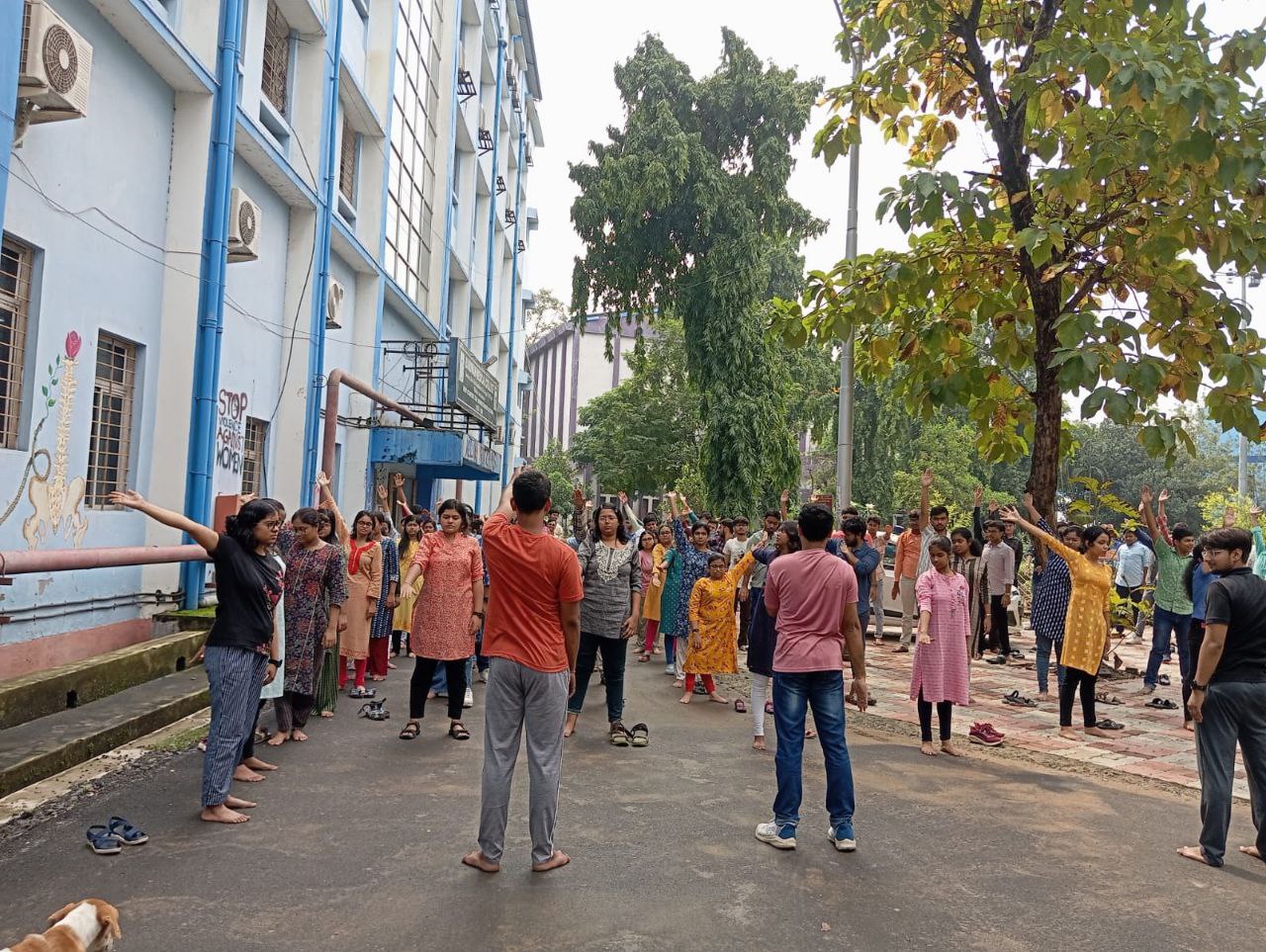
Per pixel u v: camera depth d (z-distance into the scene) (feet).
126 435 30.89
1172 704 33.35
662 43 88.02
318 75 45.50
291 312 45.11
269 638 18.29
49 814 17.56
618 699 26.00
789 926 13.53
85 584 28.04
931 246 27.48
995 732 26.71
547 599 15.71
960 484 112.78
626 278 87.40
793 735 17.31
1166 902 15.15
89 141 27.45
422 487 82.99
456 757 22.95
